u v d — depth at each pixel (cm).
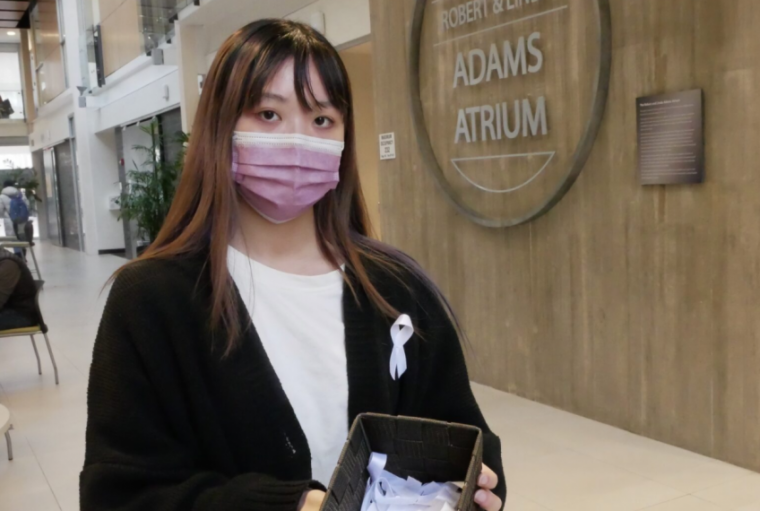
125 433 87
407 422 90
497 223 417
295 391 98
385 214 525
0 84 2245
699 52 309
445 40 452
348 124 111
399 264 115
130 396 88
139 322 90
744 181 298
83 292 966
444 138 463
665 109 323
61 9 1555
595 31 353
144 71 1130
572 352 393
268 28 101
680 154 319
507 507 290
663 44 323
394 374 105
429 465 92
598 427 374
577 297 385
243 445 92
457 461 91
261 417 93
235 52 98
